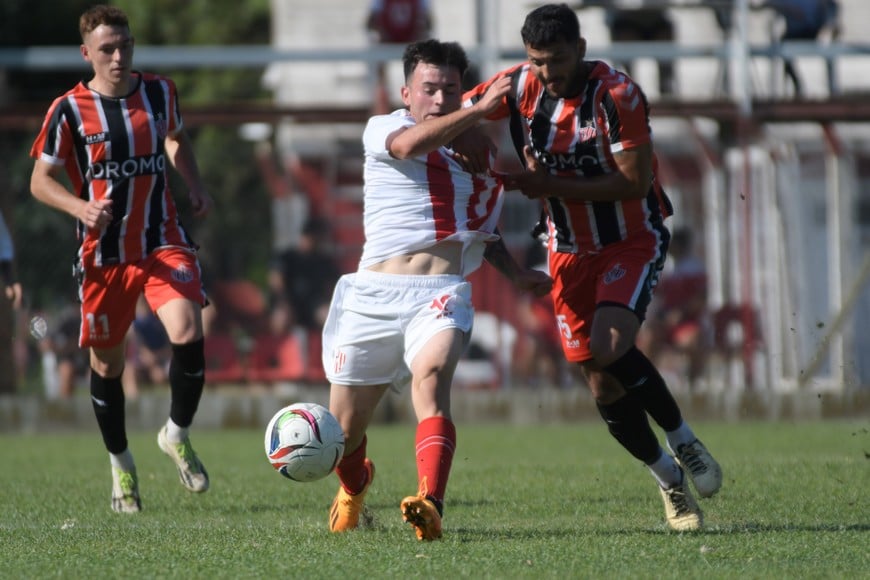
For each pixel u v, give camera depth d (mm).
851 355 51969
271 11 102625
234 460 32031
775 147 48531
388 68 54531
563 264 19656
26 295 50625
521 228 54406
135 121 22344
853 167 59062
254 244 68500
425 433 16797
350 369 17812
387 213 17906
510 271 18875
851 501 21016
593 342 18203
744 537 17078
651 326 46625
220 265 68000
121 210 22328
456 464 29000
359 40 75062
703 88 63000
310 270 49375
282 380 48531
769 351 47094
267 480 26578
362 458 18406
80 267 22375
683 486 18641
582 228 19250
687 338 46438
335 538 17281
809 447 32750
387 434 40719
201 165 70438
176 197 56719
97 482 26328
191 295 22375
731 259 49812
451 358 17062
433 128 16875
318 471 17547
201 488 22688
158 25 101938
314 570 14297
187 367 22109
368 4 74938
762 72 54844
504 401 44875
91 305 22281
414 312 17484
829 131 48438
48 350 50000
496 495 22875
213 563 14898
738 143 46969
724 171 49625
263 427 45188
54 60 45875
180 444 22594
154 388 49312
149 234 22547
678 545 16219
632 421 18656
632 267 18891
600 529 18344
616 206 18984
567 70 17859
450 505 21562
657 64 52750
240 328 50125
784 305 48781
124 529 18734
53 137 22062
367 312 17641
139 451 35625
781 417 44062
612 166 18594
